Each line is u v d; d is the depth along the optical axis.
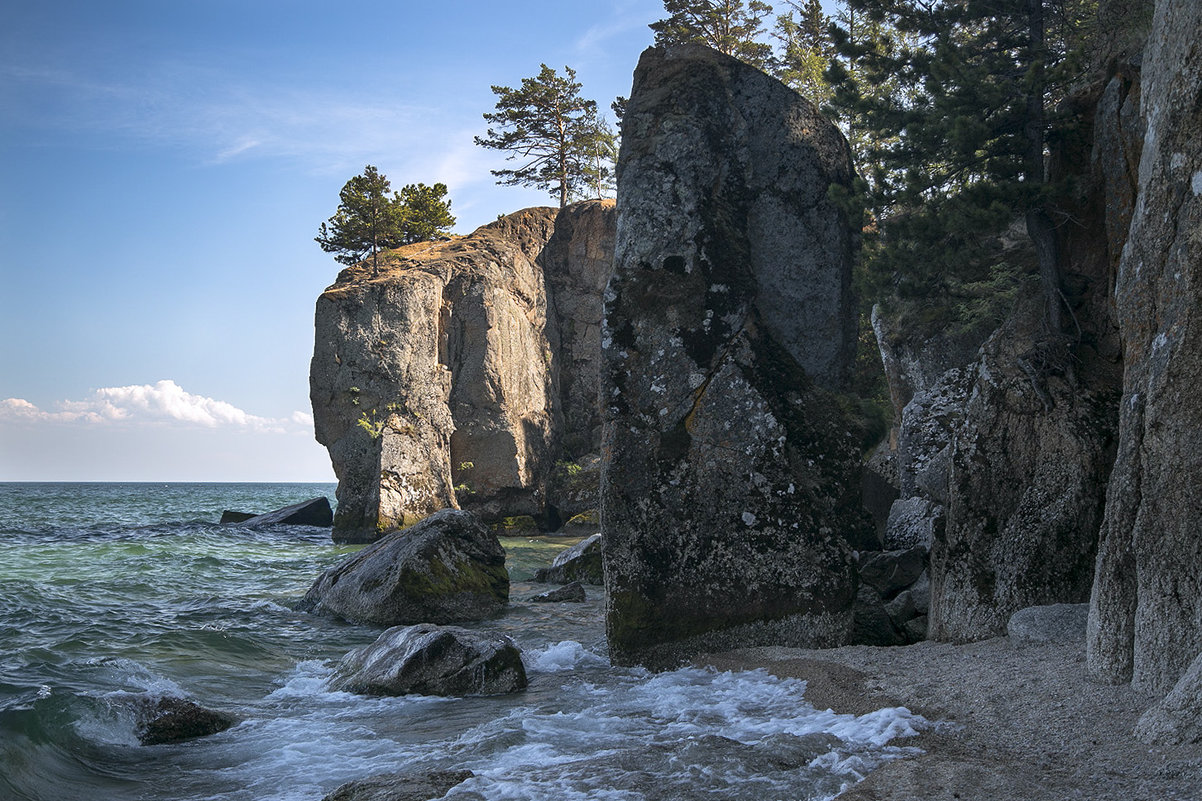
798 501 10.92
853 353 12.47
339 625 15.41
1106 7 13.91
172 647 12.62
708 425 11.21
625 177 12.02
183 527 43.09
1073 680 7.60
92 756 7.76
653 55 12.52
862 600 12.16
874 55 17.55
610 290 11.77
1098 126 11.62
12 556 27.23
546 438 47.06
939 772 5.96
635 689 9.67
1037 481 10.19
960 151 14.38
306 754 7.88
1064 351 10.72
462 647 10.45
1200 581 6.62
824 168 12.52
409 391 42.22
